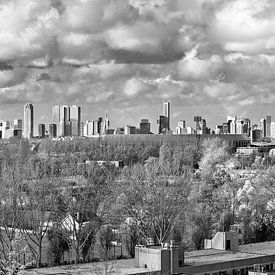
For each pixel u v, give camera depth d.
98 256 195.38
